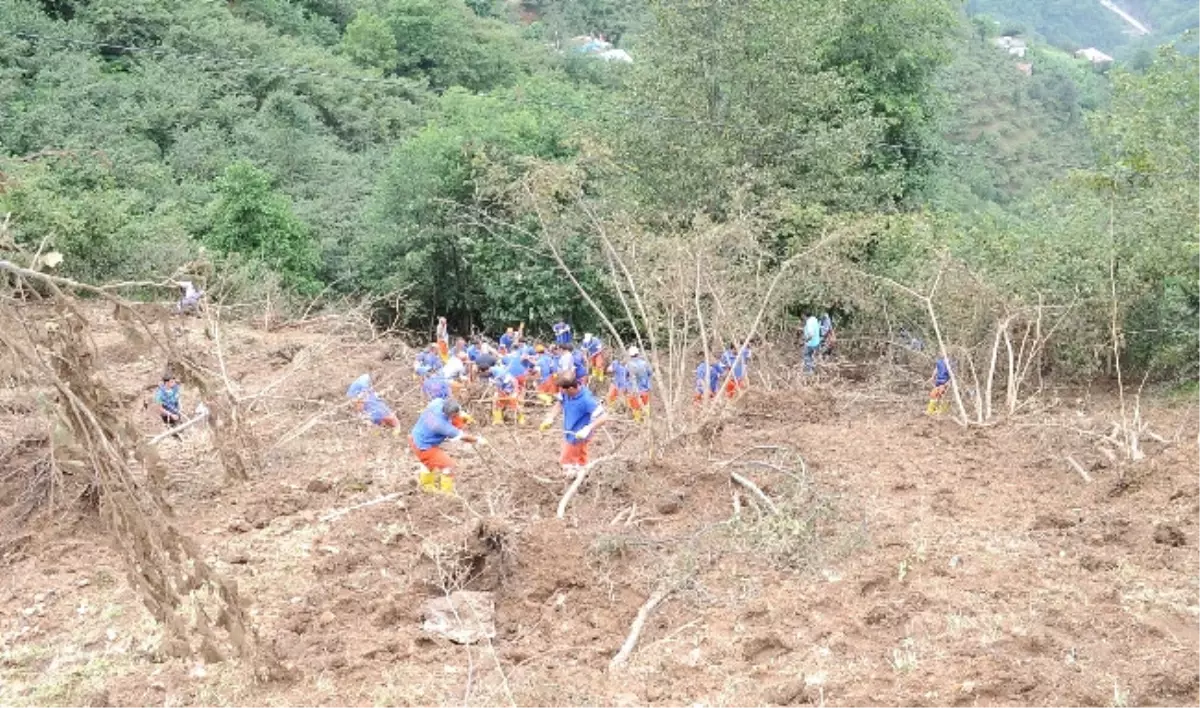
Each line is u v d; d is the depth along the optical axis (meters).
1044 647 5.59
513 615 6.35
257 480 9.18
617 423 11.01
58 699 5.35
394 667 5.64
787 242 16.94
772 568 6.98
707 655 5.76
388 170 23.75
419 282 22.75
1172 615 5.98
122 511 4.34
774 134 19.97
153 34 35.31
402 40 49.91
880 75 25.95
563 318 21.22
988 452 10.21
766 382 13.69
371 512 8.02
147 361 14.77
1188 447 9.07
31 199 18.55
